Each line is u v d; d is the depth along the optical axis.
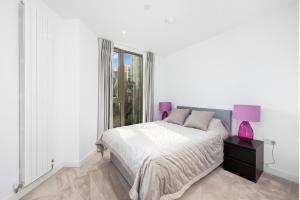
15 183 1.64
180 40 3.23
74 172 2.25
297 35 1.99
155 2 1.95
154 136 2.15
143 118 4.07
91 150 2.90
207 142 2.08
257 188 1.86
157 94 4.30
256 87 2.40
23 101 1.70
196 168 1.80
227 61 2.81
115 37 3.12
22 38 1.67
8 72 1.57
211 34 2.93
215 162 2.17
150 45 3.55
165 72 4.39
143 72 4.07
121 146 1.93
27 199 1.66
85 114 2.66
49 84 2.11
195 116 2.84
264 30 2.29
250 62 2.47
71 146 2.44
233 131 2.74
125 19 2.39
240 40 2.59
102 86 3.12
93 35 2.92
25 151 1.71
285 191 1.81
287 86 2.08
